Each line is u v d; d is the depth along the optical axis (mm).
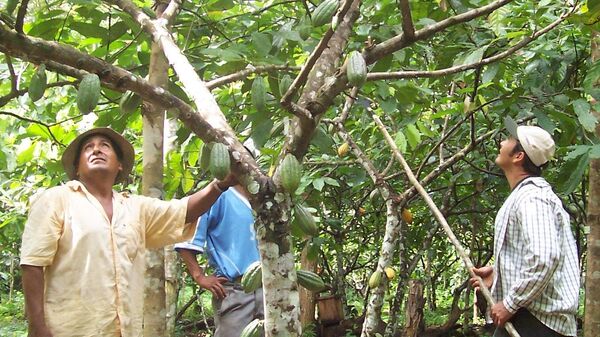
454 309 6129
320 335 6090
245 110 3523
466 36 3832
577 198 5910
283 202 1876
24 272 2182
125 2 2541
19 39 1715
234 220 3338
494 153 4688
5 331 7711
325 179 4098
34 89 1875
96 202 2334
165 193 3762
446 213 4945
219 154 1806
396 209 3494
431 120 4363
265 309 1877
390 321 4547
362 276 8953
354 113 4473
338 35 2133
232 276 3295
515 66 3818
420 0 3426
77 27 3045
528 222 2637
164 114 2953
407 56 3645
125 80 1802
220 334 3330
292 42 3363
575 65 3887
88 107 1751
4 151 4688
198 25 3438
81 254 2240
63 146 3041
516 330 2723
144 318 2871
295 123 1966
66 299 2215
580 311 7422
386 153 4641
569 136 3305
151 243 2492
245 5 4012
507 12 3379
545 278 2572
